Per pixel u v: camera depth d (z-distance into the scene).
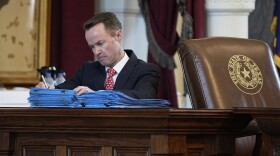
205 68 7.29
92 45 7.68
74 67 11.97
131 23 12.64
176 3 12.32
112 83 7.76
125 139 5.54
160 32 12.31
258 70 7.53
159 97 12.27
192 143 5.64
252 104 7.28
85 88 6.33
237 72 7.41
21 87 11.62
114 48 7.66
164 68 12.29
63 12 11.95
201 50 7.40
